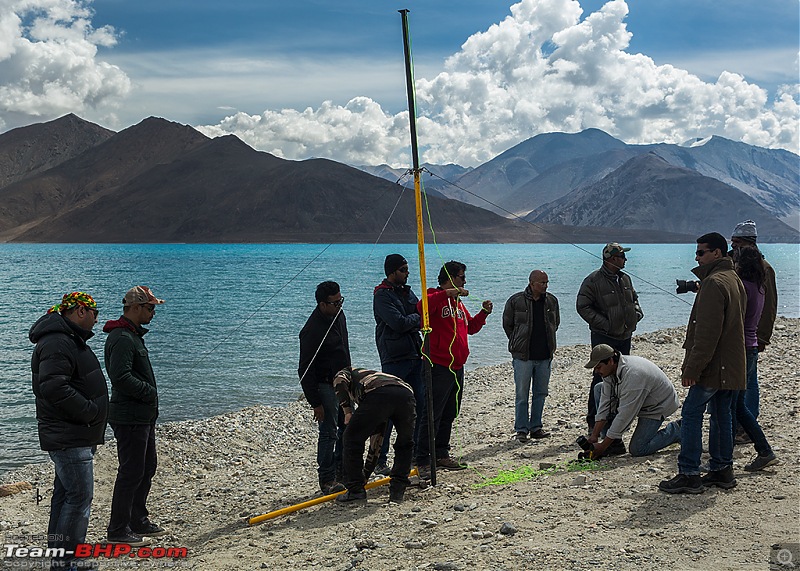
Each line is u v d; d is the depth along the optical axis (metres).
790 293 58.28
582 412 13.45
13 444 15.13
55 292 65.19
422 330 8.73
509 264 122.38
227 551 7.21
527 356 11.23
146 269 113.00
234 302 53.66
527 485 8.41
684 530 6.44
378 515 7.82
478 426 13.34
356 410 8.37
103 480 11.33
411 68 8.40
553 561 5.92
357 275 90.56
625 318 10.27
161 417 17.59
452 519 7.32
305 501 8.99
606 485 8.05
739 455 8.79
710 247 7.47
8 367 25.53
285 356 27.33
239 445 13.52
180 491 10.61
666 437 9.50
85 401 6.51
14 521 9.33
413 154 8.45
